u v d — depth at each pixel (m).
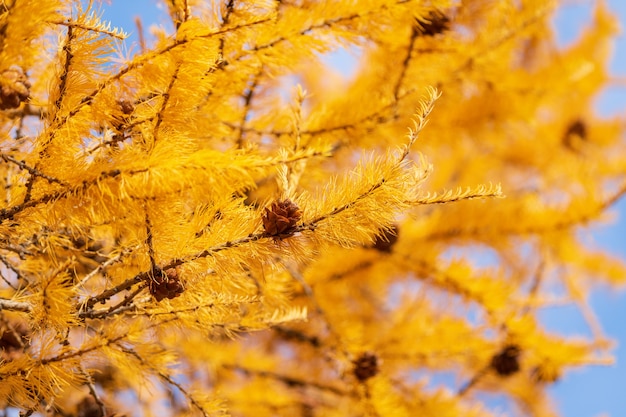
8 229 1.54
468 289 1.91
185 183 1.48
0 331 1.59
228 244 1.50
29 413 1.54
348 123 1.74
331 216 1.49
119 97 1.53
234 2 1.59
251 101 1.74
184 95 1.52
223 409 1.62
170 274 1.51
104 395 1.80
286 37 1.64
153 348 1.60
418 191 1.51
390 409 1.79
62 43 1.52
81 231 1.52
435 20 1.78
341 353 1.83
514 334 1.90
